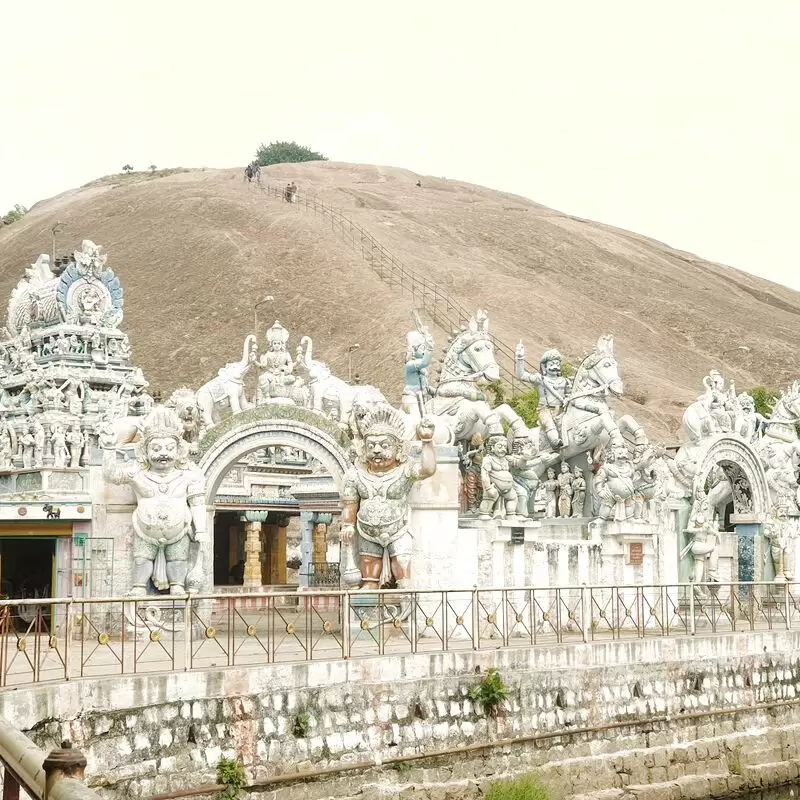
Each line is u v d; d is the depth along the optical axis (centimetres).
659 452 3962
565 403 4066
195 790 2156
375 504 3161
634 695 2942
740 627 3569
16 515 3472
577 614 3559
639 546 3806
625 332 14800
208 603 3212
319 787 2325
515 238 17700
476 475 3628
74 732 2017
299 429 3325
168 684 2159
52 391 5369
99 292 5806
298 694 2338
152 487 3108
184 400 3344
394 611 3061
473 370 3688
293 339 13188
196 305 14138
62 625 3300
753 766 3142
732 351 15388
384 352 12081
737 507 4466
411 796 2452
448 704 2569
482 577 3328
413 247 16012
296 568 6831
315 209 17025
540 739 2714
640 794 2836
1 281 15788
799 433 6147
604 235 19362
